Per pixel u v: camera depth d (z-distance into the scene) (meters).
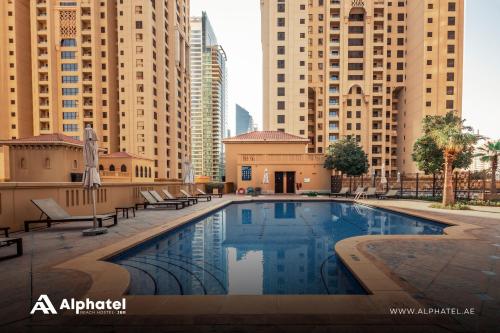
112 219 11.48
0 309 3.39
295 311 3.31
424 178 36.16
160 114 56.81
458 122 22.72
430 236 7.56
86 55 56.84
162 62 57.06
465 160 19.95
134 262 6.41
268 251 7.50
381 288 3.97
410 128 58.47
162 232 8.70
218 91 143.62
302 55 53.62
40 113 56.41
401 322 3.07
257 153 32.22
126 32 54.12
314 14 59.47
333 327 2.98
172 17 60.62
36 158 29.27
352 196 24.64
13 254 5.95
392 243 6.78
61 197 10.36
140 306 3.45
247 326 3.00
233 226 11.40
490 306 3.46
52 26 56.16
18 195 8.66
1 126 55.78
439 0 53.81
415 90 56.81
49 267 4.96
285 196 25.61
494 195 19.52
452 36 53.78
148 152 54.31
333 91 57.97
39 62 56.38
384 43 57.84
